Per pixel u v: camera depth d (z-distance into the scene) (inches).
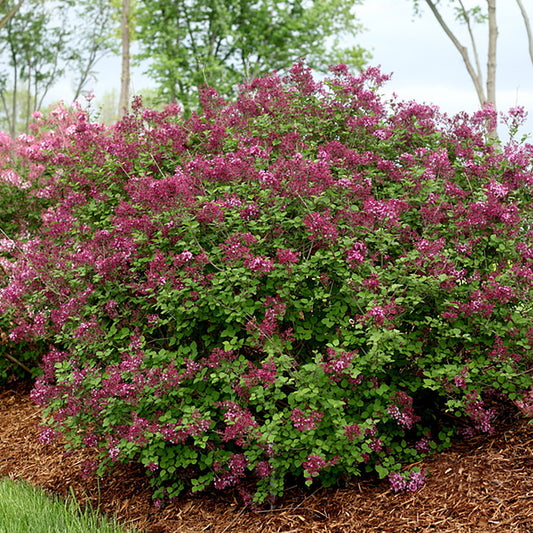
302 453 139.7
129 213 168.9
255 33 840.9
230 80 781.3
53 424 166.9
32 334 229.8
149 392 148.3
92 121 240.5
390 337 135.4
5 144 295.7
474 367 152.8
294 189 151.4
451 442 159.0
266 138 188.4
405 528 127.3
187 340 167.2
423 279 141.4
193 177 166.7
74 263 176.2
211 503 155.2
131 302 171.9
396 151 194.1
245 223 155.5
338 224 157.8
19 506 147.0
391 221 151.2
